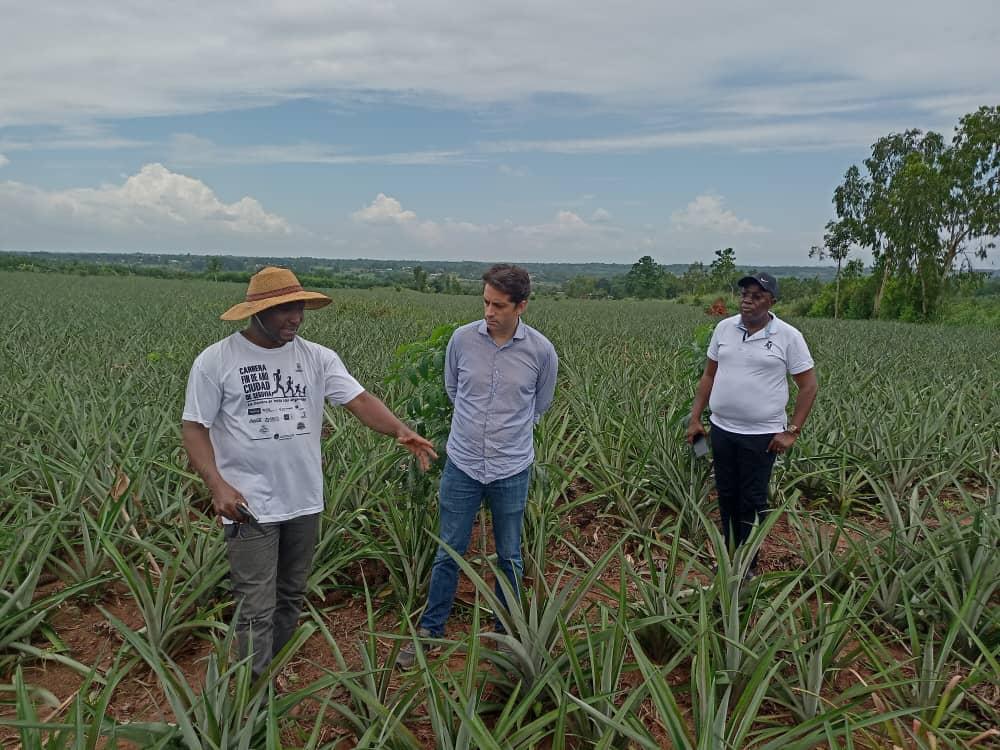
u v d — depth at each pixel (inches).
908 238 1813.5
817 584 131.7
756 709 100.5
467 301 1672.0
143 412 241.3
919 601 150.0
